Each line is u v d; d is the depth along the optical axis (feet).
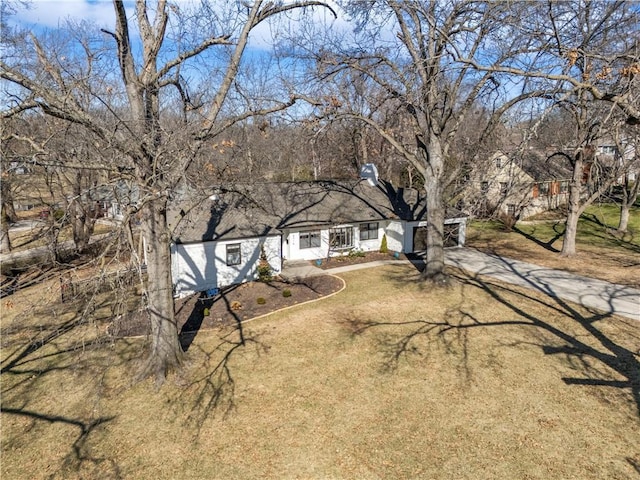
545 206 121.39
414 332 45.57
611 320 47.11
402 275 68.49
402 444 28.02
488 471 25.41
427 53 59.11
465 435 28.71
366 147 121.49
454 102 61.82
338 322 49.21
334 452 27.50
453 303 54.44
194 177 37.06
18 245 87.61
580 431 28.71
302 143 92.43
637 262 73.10
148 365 37.60
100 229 107.55
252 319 51.06
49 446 28.94
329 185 90.74
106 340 42.06
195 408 32.68
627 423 29.32
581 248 85.35
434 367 37.93
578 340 42.32
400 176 134.41
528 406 31.68
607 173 82.43
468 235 101.50
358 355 40.70
